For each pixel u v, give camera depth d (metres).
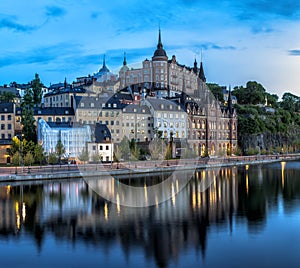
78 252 44.03
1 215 63.19
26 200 77.06
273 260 41.44
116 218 60.03
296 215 62.28
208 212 64.38
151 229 53.22
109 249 44.97
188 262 40.94
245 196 82.56
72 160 143.62
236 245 46.16
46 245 46.56
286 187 98.31
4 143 161.75
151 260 41.38
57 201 75.81
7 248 45.69
